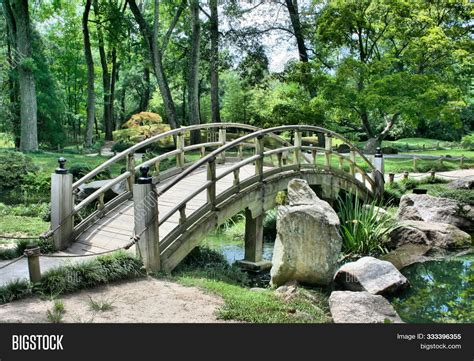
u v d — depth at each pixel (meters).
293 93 22.58
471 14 20.75
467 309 6.30
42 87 28.73
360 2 21.09
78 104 43.47
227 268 8.05
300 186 7.91
